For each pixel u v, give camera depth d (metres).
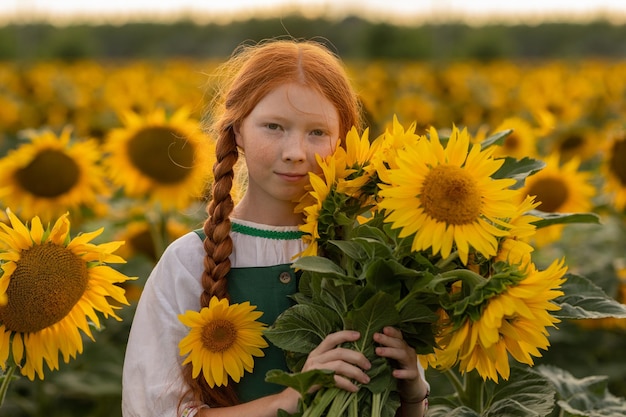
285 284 2.62
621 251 6.17
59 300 2.65
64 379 4.96
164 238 5.46
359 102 3.03
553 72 19.28
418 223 2.20
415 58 41.56
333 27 49.97
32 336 2.69
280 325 2.40
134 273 5.24
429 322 2.35
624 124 5.95
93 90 17.77
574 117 10.73
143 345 2.61
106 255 2.69
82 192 5.39
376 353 2.34
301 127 2.51
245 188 3.13
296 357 2.48
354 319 2.31
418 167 2.22
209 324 2.46
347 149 2.47
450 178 2.20
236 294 2.62
